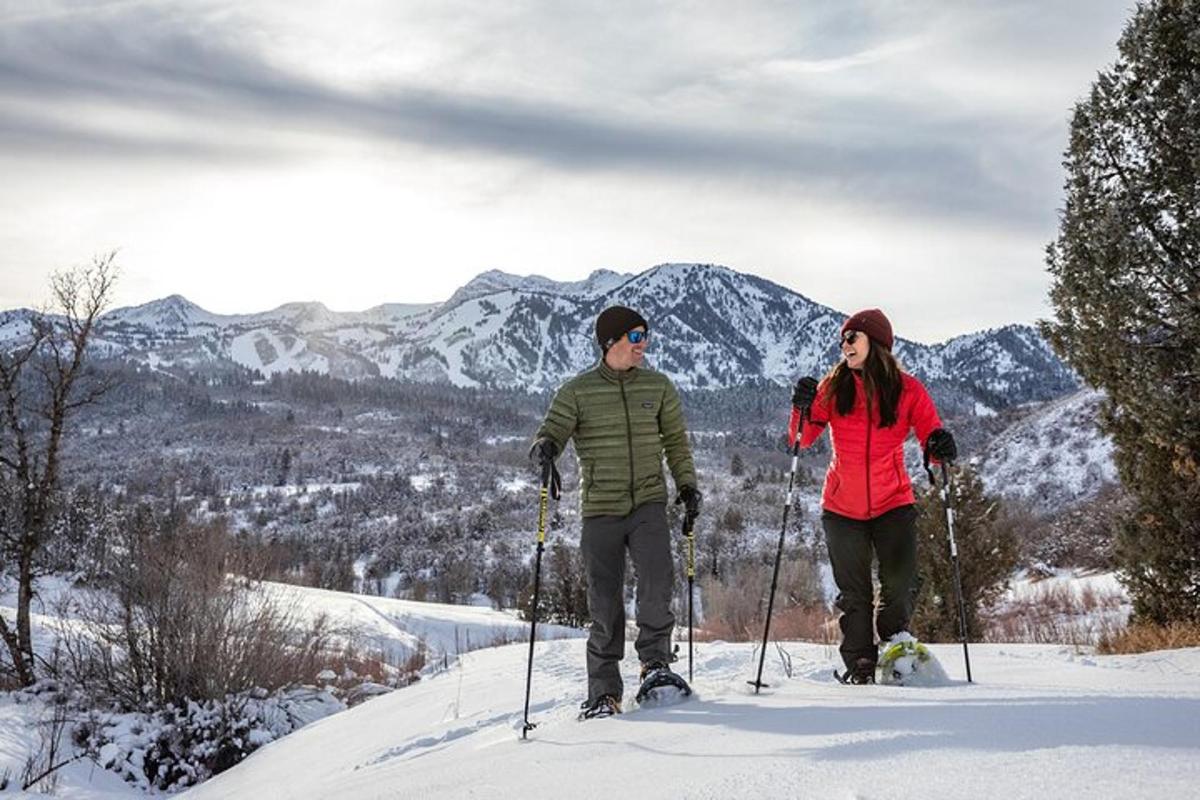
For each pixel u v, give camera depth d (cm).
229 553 1323
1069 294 794
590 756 312
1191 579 756
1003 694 340
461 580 9281
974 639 1118
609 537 448
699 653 717
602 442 448
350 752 651
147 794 1085
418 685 923
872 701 343
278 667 1294
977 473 1184
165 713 1197
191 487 19325
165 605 1233
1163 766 197
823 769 229
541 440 448
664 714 379
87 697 1276
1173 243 739
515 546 12112
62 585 1559
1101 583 1712
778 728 302
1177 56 733
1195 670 478
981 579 1151
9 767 1044
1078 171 787
